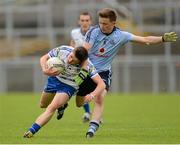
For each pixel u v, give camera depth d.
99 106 29.56
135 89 98.38
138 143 27.00
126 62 98.12
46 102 30.28
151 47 98.62
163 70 98.81
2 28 102.50
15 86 99.81
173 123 40.34
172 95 86.62
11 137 30.09
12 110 56.34
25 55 100.75
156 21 100.44
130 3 100.31
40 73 99.44
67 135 31.30
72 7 100.94
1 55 100.75
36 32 101.75
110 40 30.58
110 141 27.78
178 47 98.88
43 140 28.09
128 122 41.47
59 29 101.25
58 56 28.61
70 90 28.77
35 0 102.19
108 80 31.28
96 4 100.06
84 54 28.03
